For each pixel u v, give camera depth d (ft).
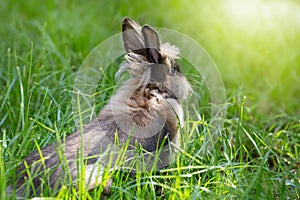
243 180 27.68
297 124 35.60
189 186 26.04
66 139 27.48
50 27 48.96
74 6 54.44
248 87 42.68
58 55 41.06
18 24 49.98
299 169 29.40
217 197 25.90
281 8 54.44
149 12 55.21
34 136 29.71
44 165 24.95
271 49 47.67
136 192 26.32
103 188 25.21
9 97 34.91
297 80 43.29
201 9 54.65
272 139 34.22
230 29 50.83
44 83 37.83
